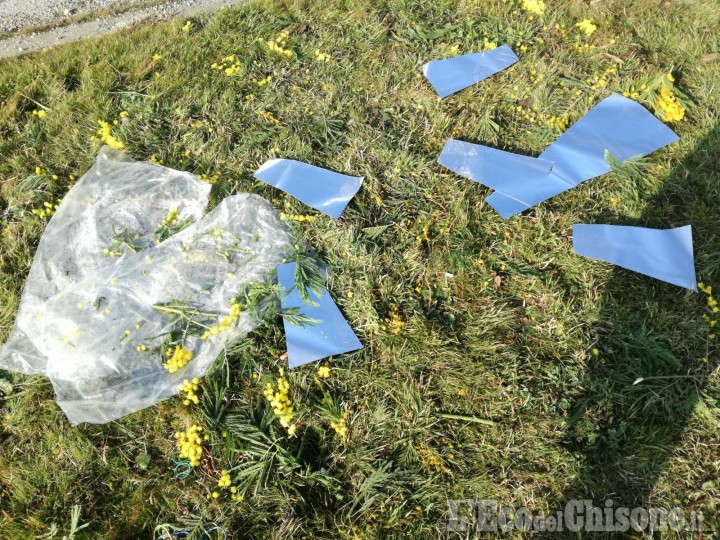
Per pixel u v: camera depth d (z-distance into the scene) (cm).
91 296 235
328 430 215
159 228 257
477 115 296
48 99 311
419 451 209
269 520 199
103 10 383
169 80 315
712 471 203
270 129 293
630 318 230
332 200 265
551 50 323
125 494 204
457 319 236
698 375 218
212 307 236
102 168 276
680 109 285
